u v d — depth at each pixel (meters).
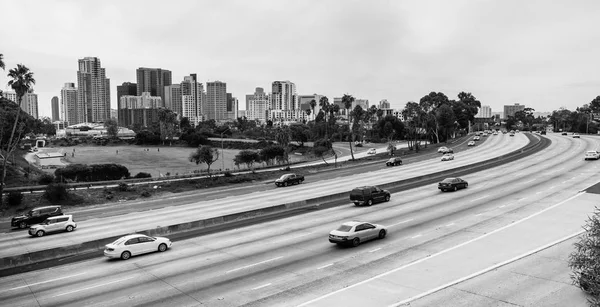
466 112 158.62
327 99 139.38
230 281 21.98
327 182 59.62
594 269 15.61
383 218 35.22
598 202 36.97
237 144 178.12
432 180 55.16
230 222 37.00
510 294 19.08
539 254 24.31
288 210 40.94
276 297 19.64
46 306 19.50
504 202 39.00
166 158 140.38
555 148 90.38
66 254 28.64
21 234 36.59
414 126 115.00
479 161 73.31
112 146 198.12
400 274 21.98
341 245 27.94
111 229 36.28
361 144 137.50
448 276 21.50
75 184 58.78
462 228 30.80
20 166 87.88
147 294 20.52
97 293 20.92
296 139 146.88
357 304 18.50
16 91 55.44
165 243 28.66
